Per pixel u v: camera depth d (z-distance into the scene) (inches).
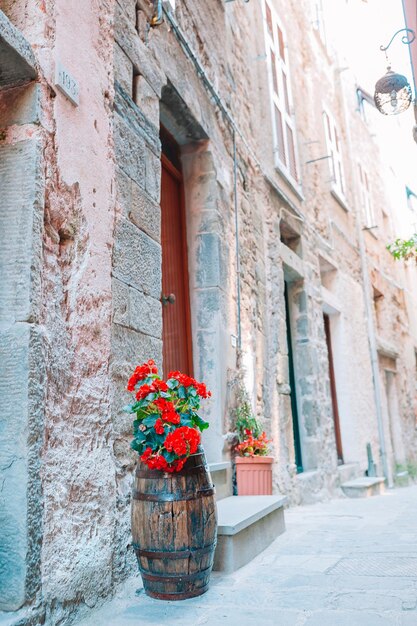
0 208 85.0
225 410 169.6
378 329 441.4
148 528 93.0
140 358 114.0
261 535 129.0
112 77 115.3
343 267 350.0
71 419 88.9
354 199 399.5
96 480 93.4
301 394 261.9
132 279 114.1
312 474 242.2
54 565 80.3
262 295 217.6
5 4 94.4
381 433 360.8
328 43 406.0
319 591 94.2
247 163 219.0
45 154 88.8
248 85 235.8
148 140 130.6
